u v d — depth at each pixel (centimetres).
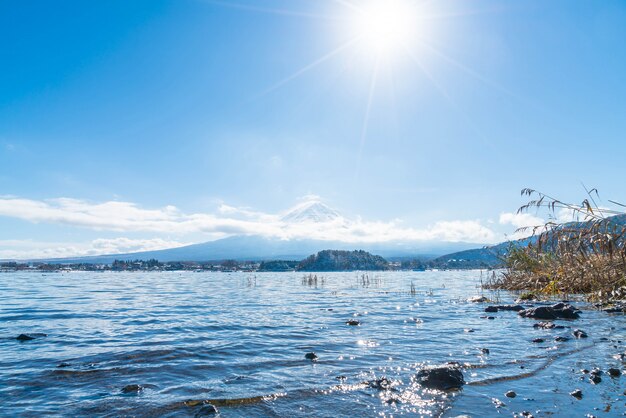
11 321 1418
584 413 449
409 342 917
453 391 538
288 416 455
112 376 641
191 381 607
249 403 500
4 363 738
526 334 991
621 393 519
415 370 657
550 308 1285
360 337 1000
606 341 859
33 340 1002
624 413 447
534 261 2262
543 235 1430
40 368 697
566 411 456
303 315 1545
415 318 1379
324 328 1173
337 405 489
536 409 464
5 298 2689
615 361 685
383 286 4125
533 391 532
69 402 510
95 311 1777
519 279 2445
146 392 550
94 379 623
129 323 1340
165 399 518
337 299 2409
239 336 1039
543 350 790
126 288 4309
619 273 1503
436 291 2998
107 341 980
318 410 472
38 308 1928
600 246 1231
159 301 2392
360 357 764
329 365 702
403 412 462
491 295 2222
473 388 551
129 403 504
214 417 450
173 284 5622
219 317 1504
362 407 481
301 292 3303
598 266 1594
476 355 758
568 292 1898
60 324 1323
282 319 1417
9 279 8269
